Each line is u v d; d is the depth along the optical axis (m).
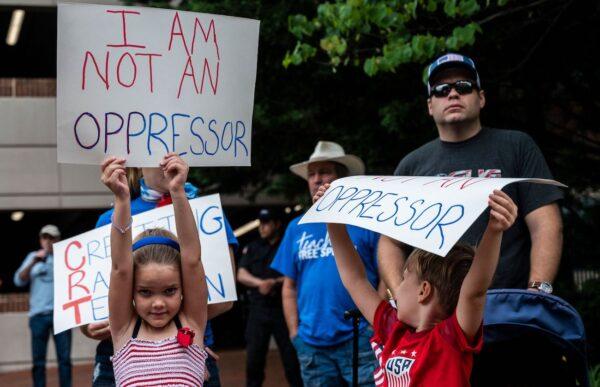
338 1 9.17
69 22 4.69
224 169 14.43
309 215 4.50
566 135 12.55
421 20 10.04
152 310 4.35
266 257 13.02
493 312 4.28
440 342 3.94
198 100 4.98
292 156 13.37
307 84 12.94
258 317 12.65
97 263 5.59
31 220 31.12
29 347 21.86
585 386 4.31
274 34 12.63
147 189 5.58
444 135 5.98
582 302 11.23
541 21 10.27
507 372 4.40
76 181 24.61
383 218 3.98
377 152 12.13
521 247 5.66
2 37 28.45
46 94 24.62
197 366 4.41
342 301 7.27
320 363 7.33
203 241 5.54
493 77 11.10
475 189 3.75
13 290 31.02
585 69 11.37
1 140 24.34
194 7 13.19
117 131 4.79
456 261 4.08
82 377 18.81
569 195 11.86
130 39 4.81
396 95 11.92
